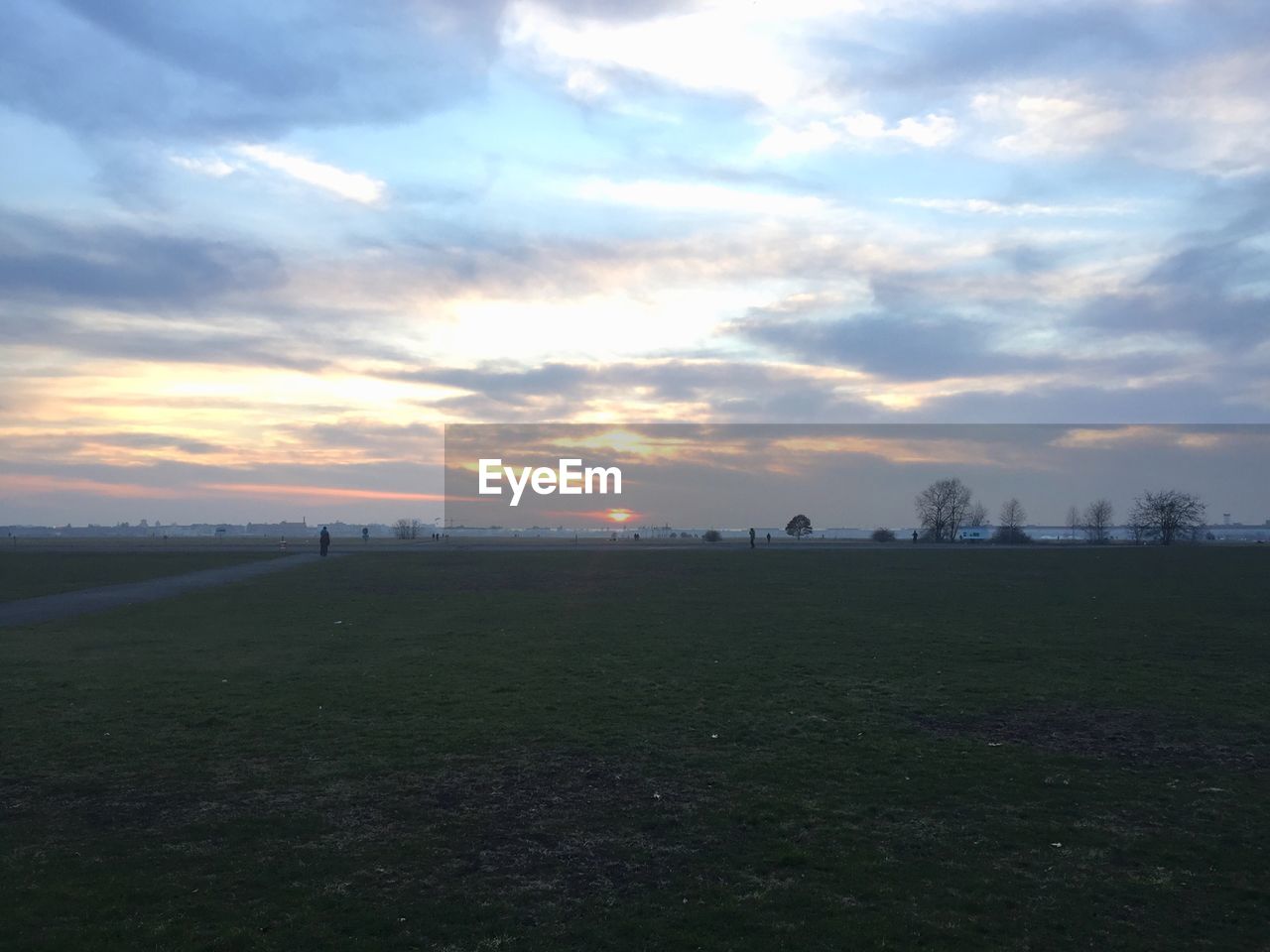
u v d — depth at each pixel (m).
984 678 18.97
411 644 23.88
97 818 10.27
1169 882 8.62
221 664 20.61
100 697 16.89
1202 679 18.95
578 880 8.60
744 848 9.42
